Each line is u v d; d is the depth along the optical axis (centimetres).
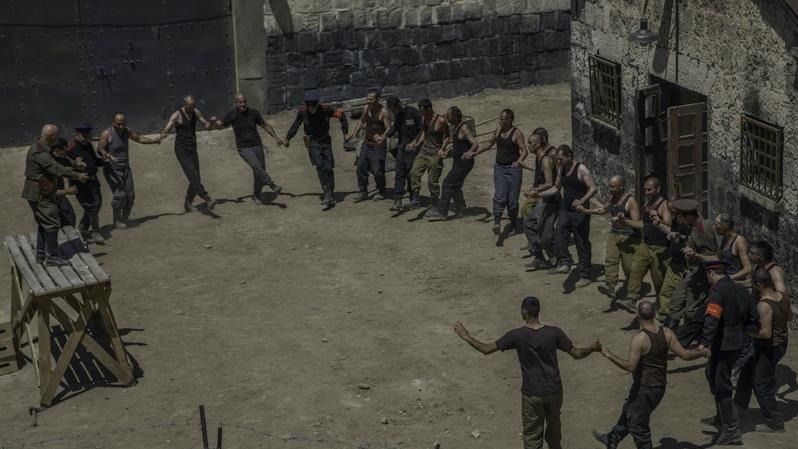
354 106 2277
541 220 1480
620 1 1642
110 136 1662
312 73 2256
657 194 1289
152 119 2175
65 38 2073
